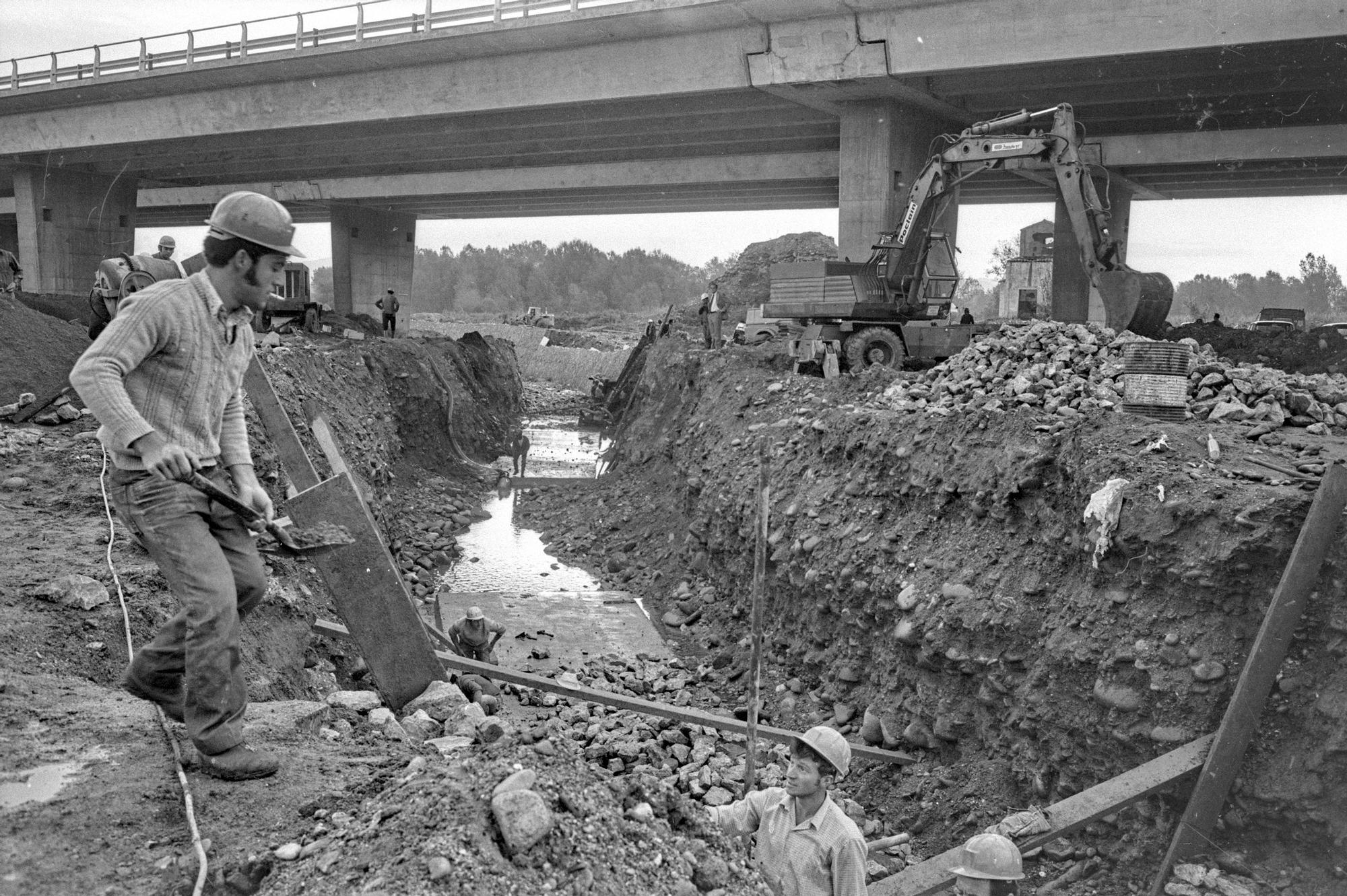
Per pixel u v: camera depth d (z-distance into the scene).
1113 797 6.71
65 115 41.97
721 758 9.29
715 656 12.81
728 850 3.94
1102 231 18.08
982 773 8.51
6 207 64.62
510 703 10.42
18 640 5.71
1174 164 35.25
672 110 31.59
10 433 10.47
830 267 19.97
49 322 12.84
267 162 46.44
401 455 23.44
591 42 29.22
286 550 4.23
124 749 4.24
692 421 20.31
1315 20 20.16
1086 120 31.81
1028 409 10.51
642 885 3.33
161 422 3.76
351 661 9.16
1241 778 6.79
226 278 3.80
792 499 12.93
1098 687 7.71
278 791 3.97
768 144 38.03
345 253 56.66
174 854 3.47
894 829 8.57
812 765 4.43
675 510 18.75
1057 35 22.91
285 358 18.47
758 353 22.30
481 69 31.70
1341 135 30.91
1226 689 7.14
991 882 4.75
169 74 36.75
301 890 3.16
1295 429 10.03
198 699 3.92
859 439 12.30
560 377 56.25
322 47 33.00
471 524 21.20
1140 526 7.91
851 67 25.80
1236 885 6.50
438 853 3.06
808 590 11.59
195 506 3.85
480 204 55.25
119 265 11.60
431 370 27.14
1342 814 6.47
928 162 19.91
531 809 3.19
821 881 4.45
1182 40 21.67
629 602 15.55
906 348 19.42
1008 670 8.58
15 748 4.13
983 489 9.84
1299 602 6.79
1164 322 17.97
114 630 6.21
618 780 3.87
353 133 37.72
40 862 3.33
